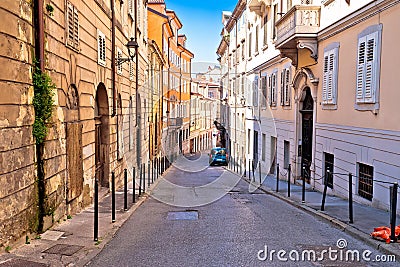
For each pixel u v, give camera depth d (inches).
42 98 271.9
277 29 663.8
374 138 404.8
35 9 268.1
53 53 298.0
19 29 244.7
